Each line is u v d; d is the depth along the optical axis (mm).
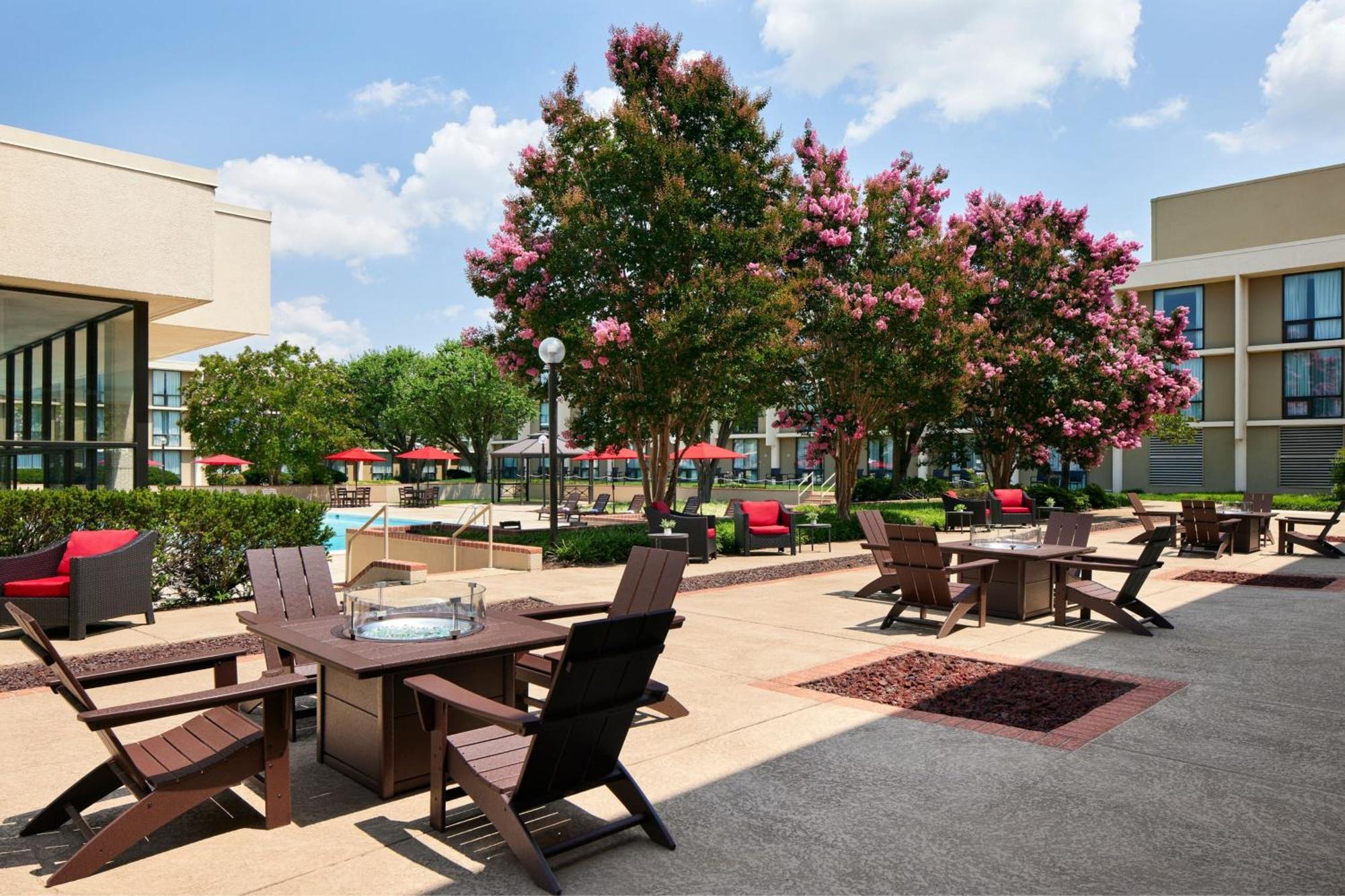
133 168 11945
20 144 10984
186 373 54500
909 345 18172
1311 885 3082
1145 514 16547
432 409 44438
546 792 3285
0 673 6379
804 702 5551
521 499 41312
